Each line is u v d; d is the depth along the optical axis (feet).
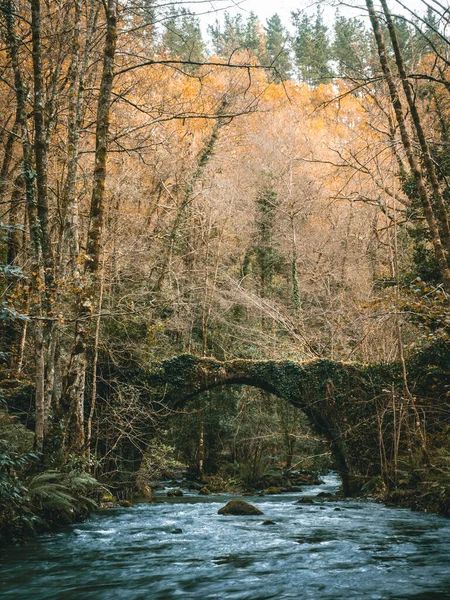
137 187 68.59
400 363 57.16
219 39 85.92
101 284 47.83
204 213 80.48
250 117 95.45
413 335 58.29
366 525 34.47
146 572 21.30
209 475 79.05
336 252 82.64
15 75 36.99
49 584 19.62
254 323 86.74
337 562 22.75
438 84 50.16
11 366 54.65
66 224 39.37
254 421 79.20
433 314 31.68
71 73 41.24
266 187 93.56
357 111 67.15
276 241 91.20
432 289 31.96
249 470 72.13
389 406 54.65
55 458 33.65
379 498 50.65
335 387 58.80
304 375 59.21
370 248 70.18
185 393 57.62
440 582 19.13
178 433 79.66
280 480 72.13
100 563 23.07
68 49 45.75
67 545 27.22
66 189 42.45
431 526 33.78
